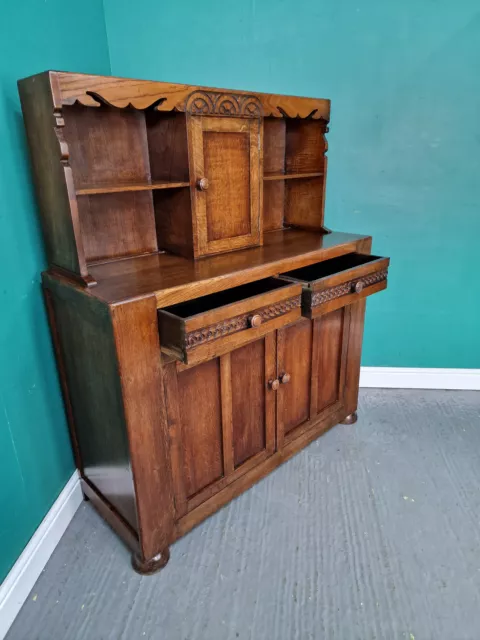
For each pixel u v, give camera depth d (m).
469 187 2.00
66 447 1.55
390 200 2.05
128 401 1.15
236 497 1.63
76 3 1.53
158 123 1.43
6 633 1.18
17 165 1.24
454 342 2.27
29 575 1.30
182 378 1.28
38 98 1.10
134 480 1.22
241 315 1.20
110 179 1.46
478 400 2.25
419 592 1.28
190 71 1.85
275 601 1.26
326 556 1.40
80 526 1.53
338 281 1.44
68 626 1.20
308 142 1.81
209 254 1.51
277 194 1.94
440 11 1.76
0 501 1.20
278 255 1.50
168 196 1.49
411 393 2.32
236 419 1.50
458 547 1.42
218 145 1.43
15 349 1.25
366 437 1.97
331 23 1.80
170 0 1.74
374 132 1.95
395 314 2.24
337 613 1.23
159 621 1.21
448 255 2.12
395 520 1.53
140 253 1.58
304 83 1.89
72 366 1.37
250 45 1.83
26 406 1.31
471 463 1.81
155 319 1.14
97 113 1.38
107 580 1.33
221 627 1.20
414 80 1.86
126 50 1.81
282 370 1.60
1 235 1.18
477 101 1.87
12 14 1.19
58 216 1.20
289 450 1.75
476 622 1.20
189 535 1.49
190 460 1.38
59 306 1.32
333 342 1.80
